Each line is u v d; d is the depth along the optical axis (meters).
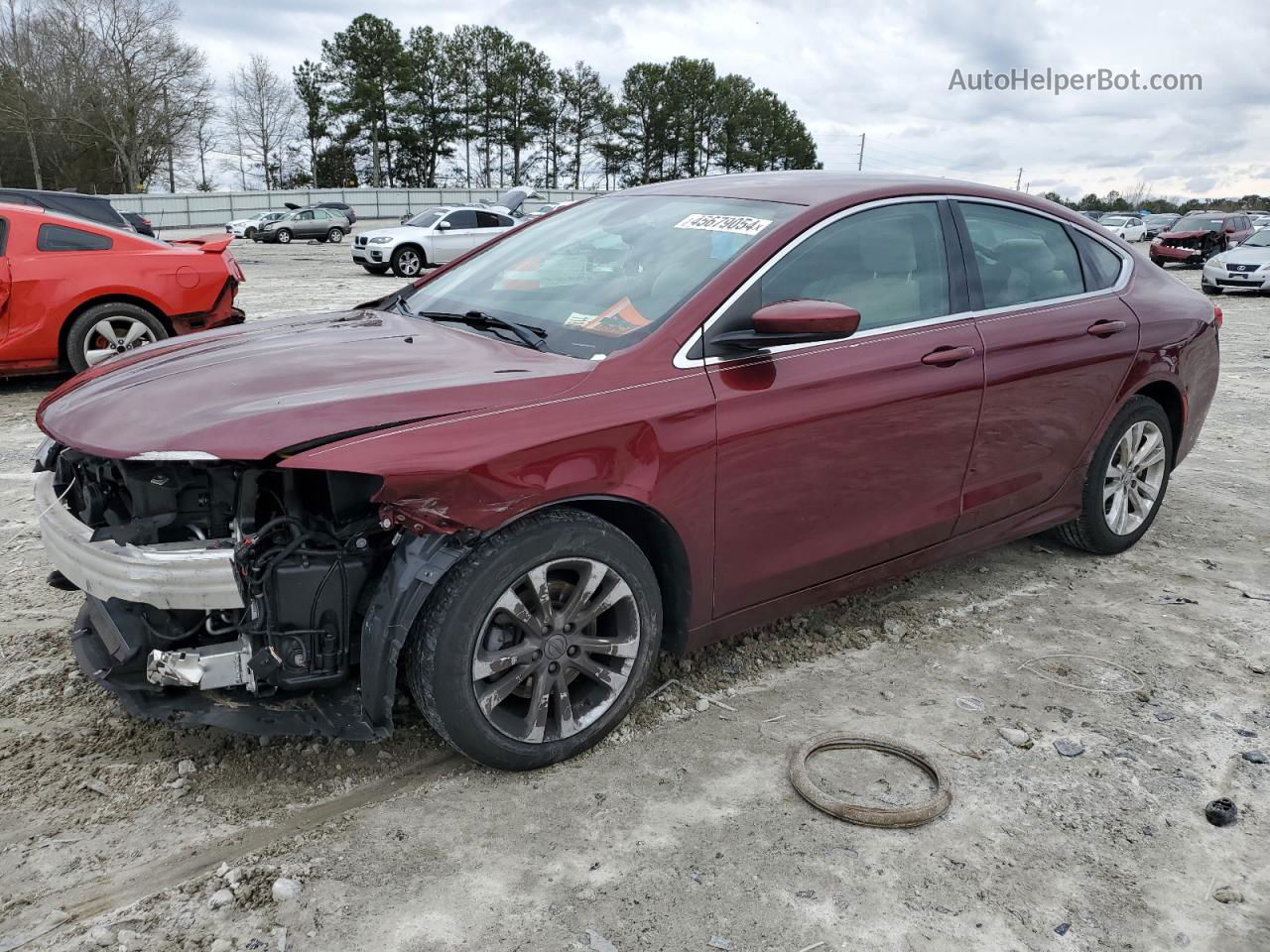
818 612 3.86
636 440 2.68
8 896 2.22
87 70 66.19
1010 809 2.66
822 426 3.05
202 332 3.49
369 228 51.97
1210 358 4.65
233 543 2.45
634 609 2.82
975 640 3.68
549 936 2.15
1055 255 4.02
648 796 2.67
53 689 3.11
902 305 3.37
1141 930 2.24
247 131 78.88
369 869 2.35
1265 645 3.72
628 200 3.80
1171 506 5.38
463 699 2.54
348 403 2.49
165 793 2.61
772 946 2.15
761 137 92.69
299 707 2.56
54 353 7.63
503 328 3.15
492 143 86.12
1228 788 2.79
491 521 2.47
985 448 3.61
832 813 2.59
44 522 2.73
